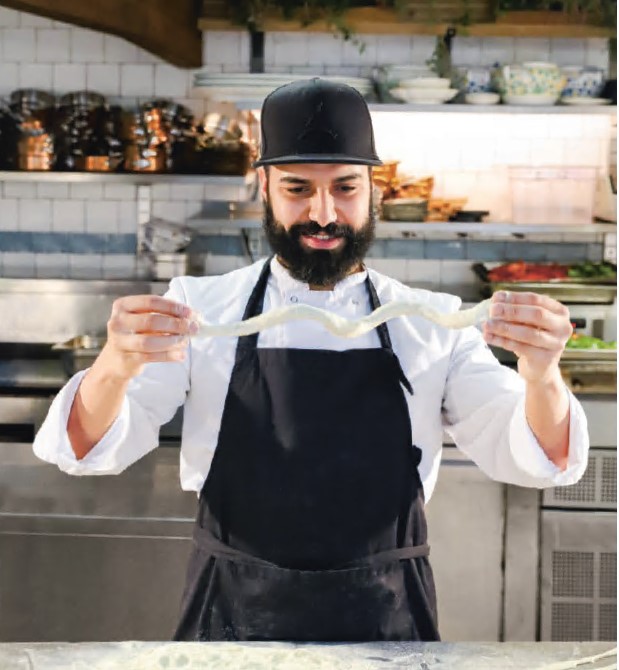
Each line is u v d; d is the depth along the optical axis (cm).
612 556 352
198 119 427
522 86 382
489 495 349
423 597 190
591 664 159
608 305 401
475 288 437
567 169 396
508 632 352
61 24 426
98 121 407
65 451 180
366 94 392
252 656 161
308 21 400
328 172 181
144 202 432
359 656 162
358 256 188
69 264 440
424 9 403
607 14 399
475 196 430
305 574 184
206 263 436
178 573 342
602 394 355
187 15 395
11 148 405
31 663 158
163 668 157
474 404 198
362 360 195
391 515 189
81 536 342
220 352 197
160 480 343
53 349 372
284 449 190
